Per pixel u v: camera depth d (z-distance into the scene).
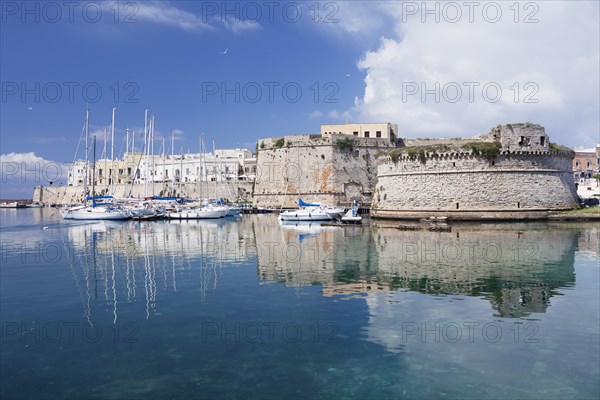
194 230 44.81
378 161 58.22
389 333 13.30
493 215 48.09
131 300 17.06
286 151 77.62
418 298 16.97
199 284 19.64
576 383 10.19
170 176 114.31
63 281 20.36
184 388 10.07
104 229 46.44
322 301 16.70
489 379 10.41
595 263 23.23
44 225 52.28
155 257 27.08
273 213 74.81
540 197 48.97
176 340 12.86
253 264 24.39
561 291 17.80
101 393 9.84
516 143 48.66
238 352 11.99
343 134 74.81
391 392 9.87
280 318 14.74
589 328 13.56
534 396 9.65
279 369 10.99
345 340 12.77
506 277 20.27
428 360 11.43
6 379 10.48
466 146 48.94
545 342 12.51
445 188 49.84
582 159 96.06
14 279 20.81
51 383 10.29
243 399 9.60
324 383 10.28
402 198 53.12
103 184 110.06
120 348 12.28
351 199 74.00
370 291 18.12
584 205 54.59
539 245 29.53
